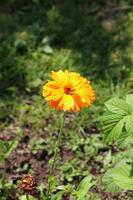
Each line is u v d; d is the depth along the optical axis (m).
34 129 4.80
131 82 5.32
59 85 2.80
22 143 4.67
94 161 4.40
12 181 4.20
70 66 5.63
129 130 2.83
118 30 6.19
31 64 5.66
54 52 5.88
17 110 5.03
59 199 3.16
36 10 6.63
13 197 4.03
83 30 6.23
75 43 6.02
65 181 4.21
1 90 5.32
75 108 2.75
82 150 4.55
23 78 5.48
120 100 2.95
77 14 6.49
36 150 4.56
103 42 6.01
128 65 5.60
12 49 5.84
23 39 6.04
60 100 2.74
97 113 4.87
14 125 4.86
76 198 3.11
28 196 3.21
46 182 4.25
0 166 4.39
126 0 6.71
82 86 2.81
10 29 6.28
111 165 4.31
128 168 2.99
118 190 3.17
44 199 3.14
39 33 6.16
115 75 5.46
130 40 6.02
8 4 6.77
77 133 4.72
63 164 4.42
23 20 6.46
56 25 6.30
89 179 3.17
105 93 5.13
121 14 6.49
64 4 6.68
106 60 5.71
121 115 2.90
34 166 4.43
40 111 4.97
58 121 4.84
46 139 4.68
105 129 2.90
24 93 5.29
